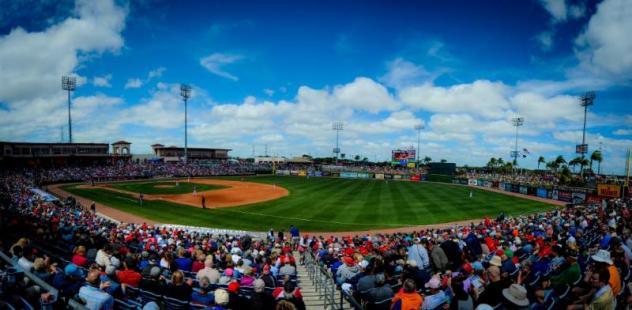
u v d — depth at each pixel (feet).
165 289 21.95
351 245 67.56
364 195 170.30
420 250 34.55
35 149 238.48
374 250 52.08
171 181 240.73
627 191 135.74
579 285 23.11
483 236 62.28
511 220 93.91
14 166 225.56
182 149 384.47
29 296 18.16
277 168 345.51
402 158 323.37
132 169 262.47
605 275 18.53
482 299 18.12
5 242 42.55
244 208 131.85
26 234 51.52
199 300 21.34
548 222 78.23
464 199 160.76
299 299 21.22
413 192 185.37
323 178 286.46
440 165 267.80
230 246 57.06
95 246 47.52
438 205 141.08
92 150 275.39
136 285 26.40
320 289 36.06
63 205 115.14
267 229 99.30
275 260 43.78
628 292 22.99
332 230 99.40
